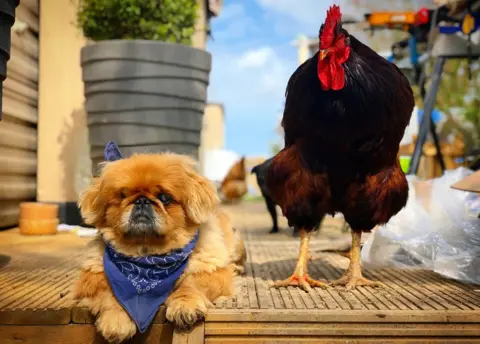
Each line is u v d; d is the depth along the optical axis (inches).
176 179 33.4
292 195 40.6
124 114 69.1
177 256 33.3
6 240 66.9
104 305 32.5
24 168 81.1
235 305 34.0
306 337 32.3
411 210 50.5
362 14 94.2
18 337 32.8
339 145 38.1
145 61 68.7
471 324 32.2
